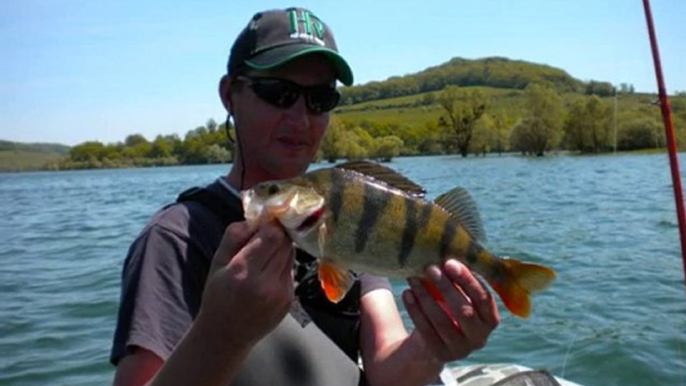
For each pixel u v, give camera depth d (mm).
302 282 882
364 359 911
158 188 12250
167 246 772
